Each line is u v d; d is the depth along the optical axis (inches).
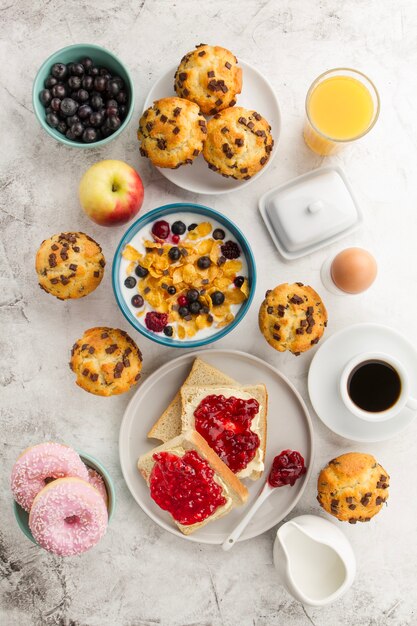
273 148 38.9
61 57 37.7
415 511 40.5
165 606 40.5
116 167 36.9
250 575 40.4
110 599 40.5
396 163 40.4
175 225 38.7
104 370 36.8
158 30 39.9
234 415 38.1
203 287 38.8
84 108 37.5
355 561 38.3
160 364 40.3
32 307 40.2
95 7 39.8
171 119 36.7
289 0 39.9
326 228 38.8
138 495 39.3
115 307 40.2
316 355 39.1
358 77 38.2
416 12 40.2
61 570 40.6
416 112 40.3
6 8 39.8
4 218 40.2
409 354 39.0
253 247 40.3
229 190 38.9
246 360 39.4
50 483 35.4
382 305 40.4
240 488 37.9
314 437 40.2
